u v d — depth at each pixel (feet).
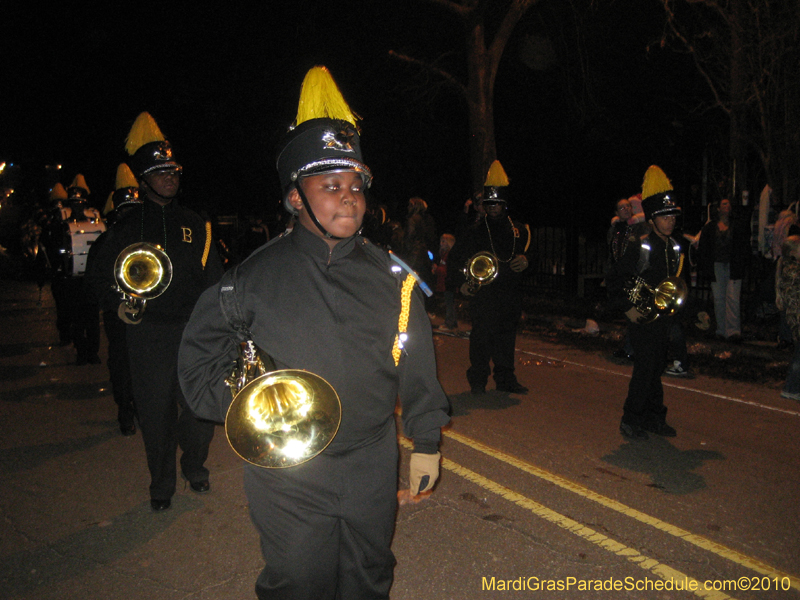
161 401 14.05
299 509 7.34
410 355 7.79
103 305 14.93
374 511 7.52
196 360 7.69
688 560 12.38
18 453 18.33
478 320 22.93
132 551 12.94
